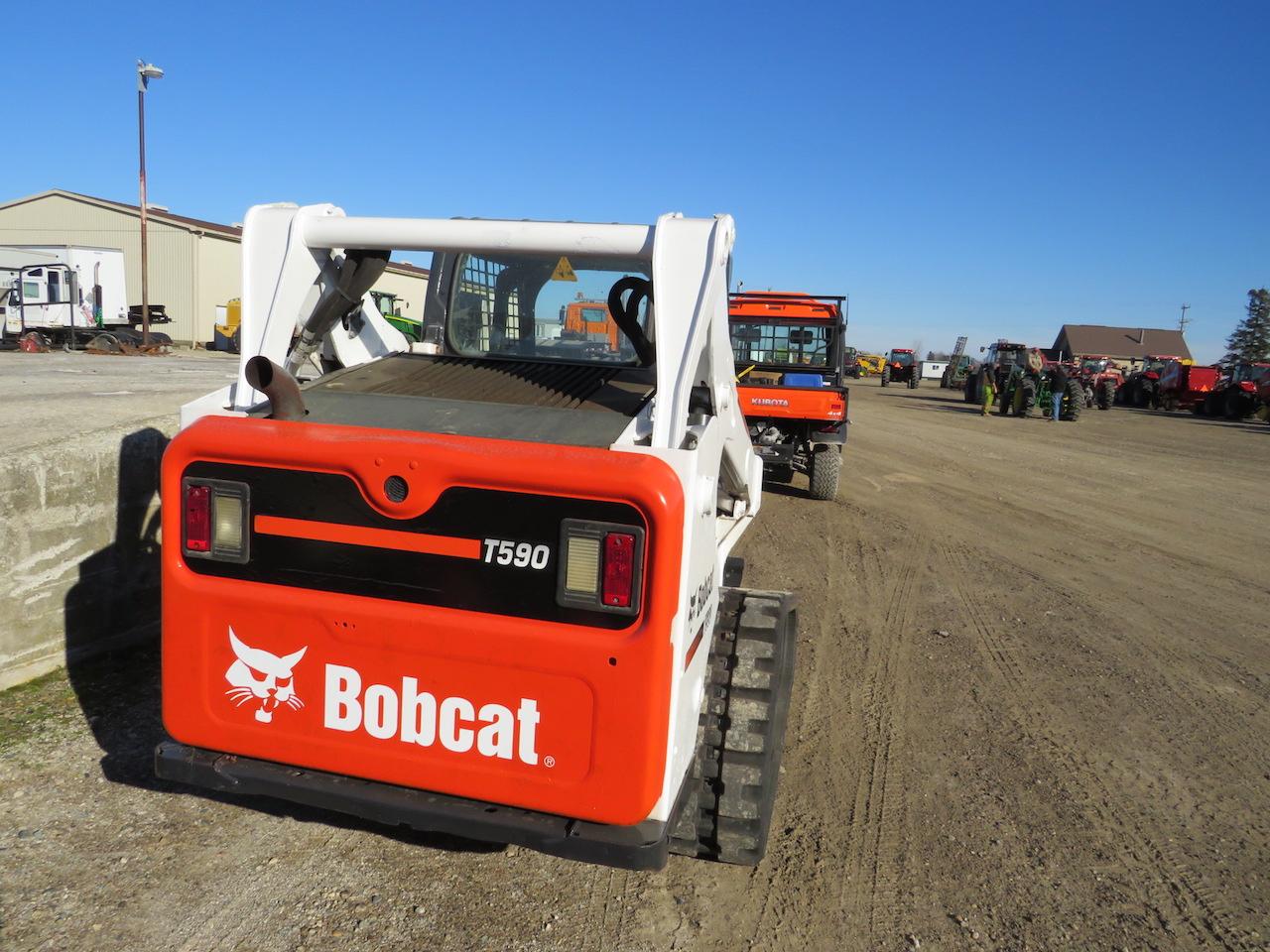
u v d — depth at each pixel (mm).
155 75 27547
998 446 19625
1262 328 99812
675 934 2979
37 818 3264
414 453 2482
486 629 2488
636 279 3498
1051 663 5902
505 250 3029
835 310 12242
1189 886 3480
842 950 2977
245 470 2656
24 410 8023
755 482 4215
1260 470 17234
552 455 2445
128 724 3996
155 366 19969
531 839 2512
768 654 3135
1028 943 3078
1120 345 96938
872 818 3848
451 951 2787
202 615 2723
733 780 3092
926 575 8125
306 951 2727
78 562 4516
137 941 2701
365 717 2631
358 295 3406
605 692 2434
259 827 3367
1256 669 6004
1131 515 11766
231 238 40031
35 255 27312
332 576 2613
